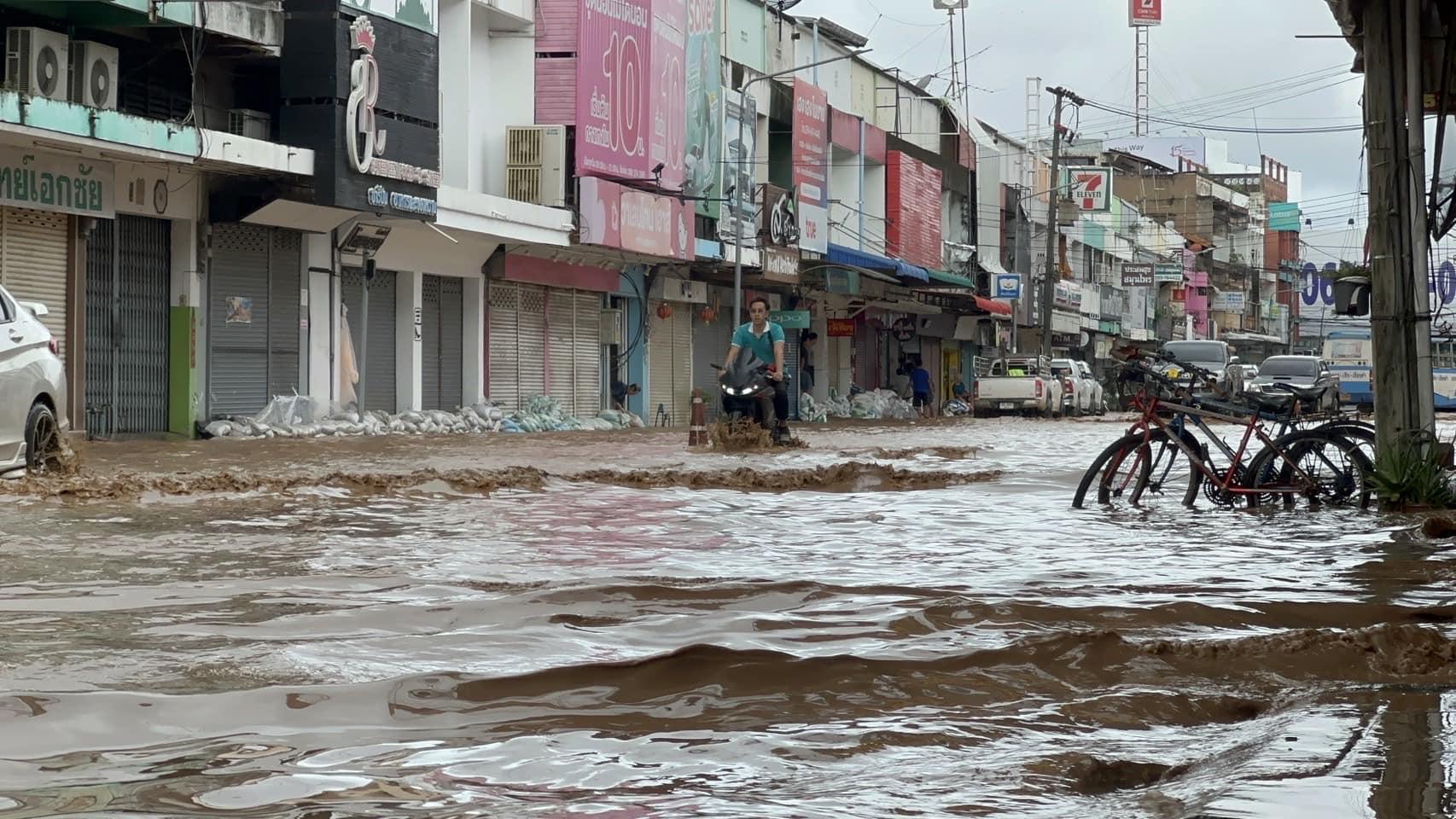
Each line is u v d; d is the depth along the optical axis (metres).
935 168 56.09
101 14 20.38
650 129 34.91
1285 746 3.38
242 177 23.72
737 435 20.02
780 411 20.55
